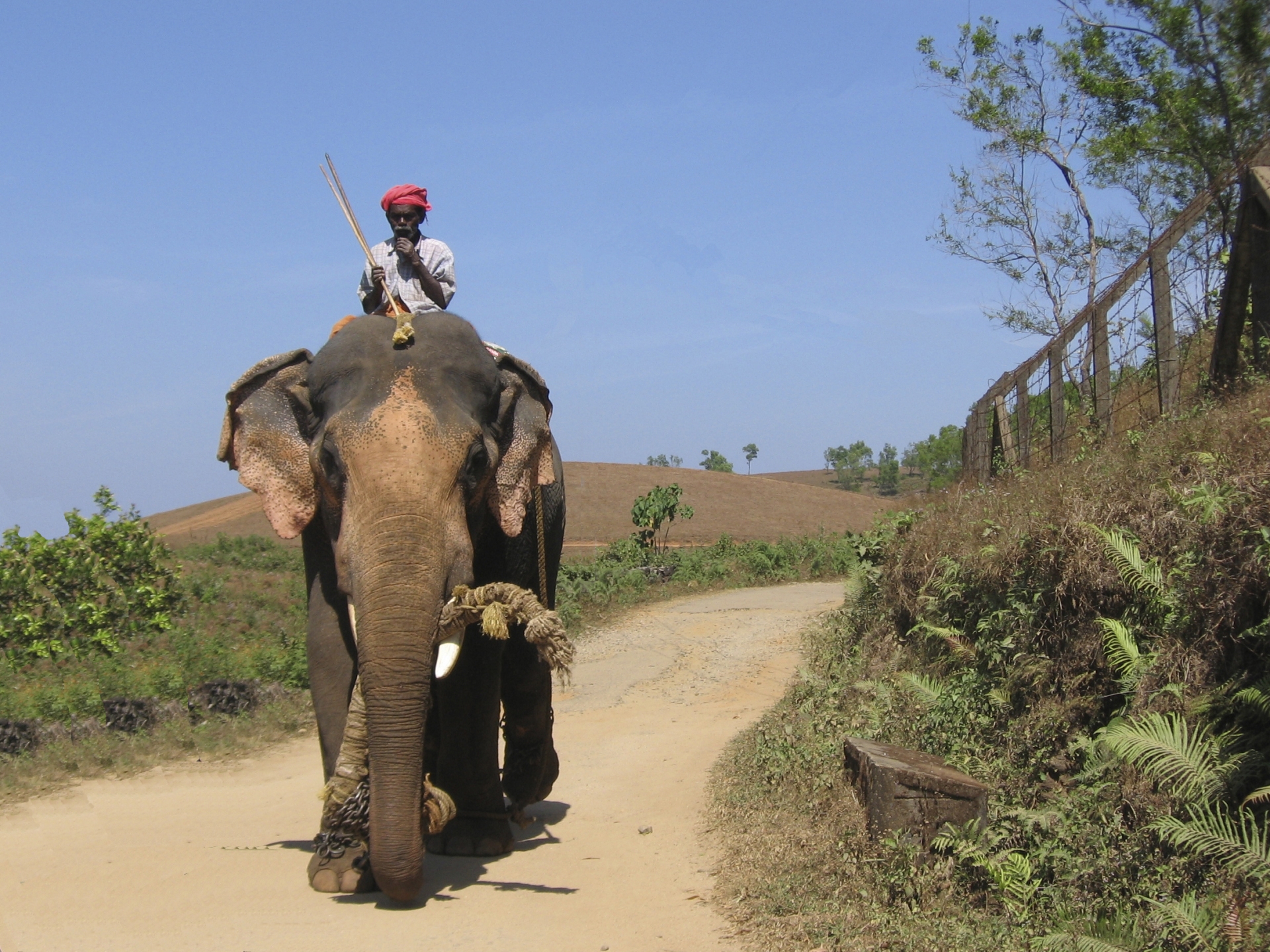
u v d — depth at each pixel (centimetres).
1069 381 1365
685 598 2436
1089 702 624
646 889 578
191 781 965
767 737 823
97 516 1736
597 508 6494
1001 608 762
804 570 2794
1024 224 2150
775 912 522
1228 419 742
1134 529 684
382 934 480
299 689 1333
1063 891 495
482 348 576
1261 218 945
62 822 798
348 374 543
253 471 575
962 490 1155
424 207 682
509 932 492
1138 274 1080
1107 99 1844
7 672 1362
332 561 592
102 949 459
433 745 685
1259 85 1360
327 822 513
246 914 508
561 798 836
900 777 560
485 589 510
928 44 2114
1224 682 559
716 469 15288
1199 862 475
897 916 500
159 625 1678
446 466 512
